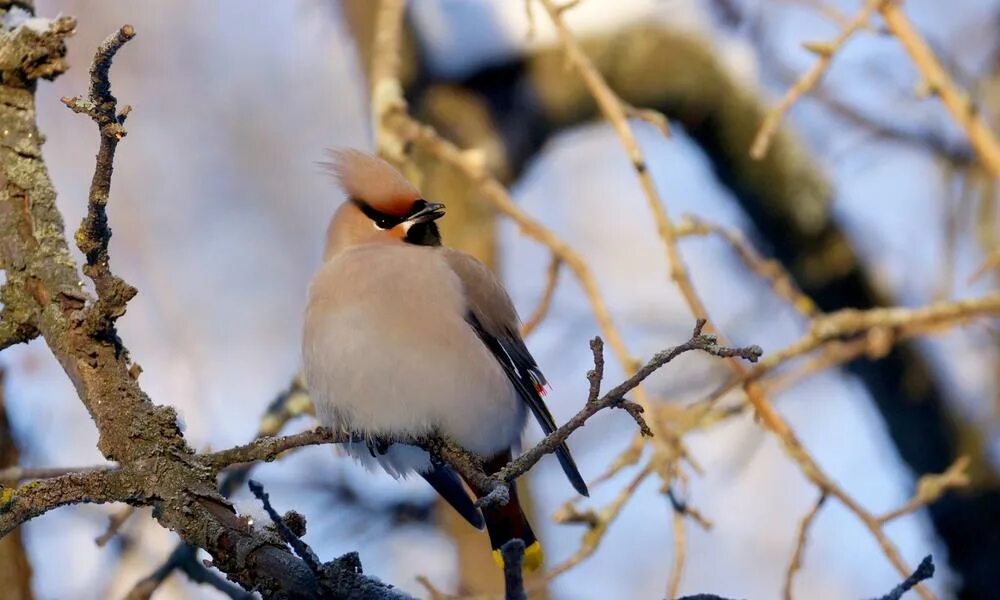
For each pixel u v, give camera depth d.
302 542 5.43
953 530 12.84
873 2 9.03
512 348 8.77
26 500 5.82
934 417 12.77
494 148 12.21
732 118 12.79
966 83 12.02
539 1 9.58
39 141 7.10
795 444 9.25
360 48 12.27
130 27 5.20
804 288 13.16
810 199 12.79
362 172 9.38
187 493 5.90
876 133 12.28
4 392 9.23
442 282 8.25
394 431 8.06
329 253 9.39
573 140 13.62
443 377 7.98
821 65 9.02
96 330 6.18
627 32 12.64
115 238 14.79
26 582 8.65
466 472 7.96
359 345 7.97
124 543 10.42
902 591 5.25
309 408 9.84
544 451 5.75
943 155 12.00
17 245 6.65
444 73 12.42
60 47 7.21
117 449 6.03
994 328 12.38
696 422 9.62
